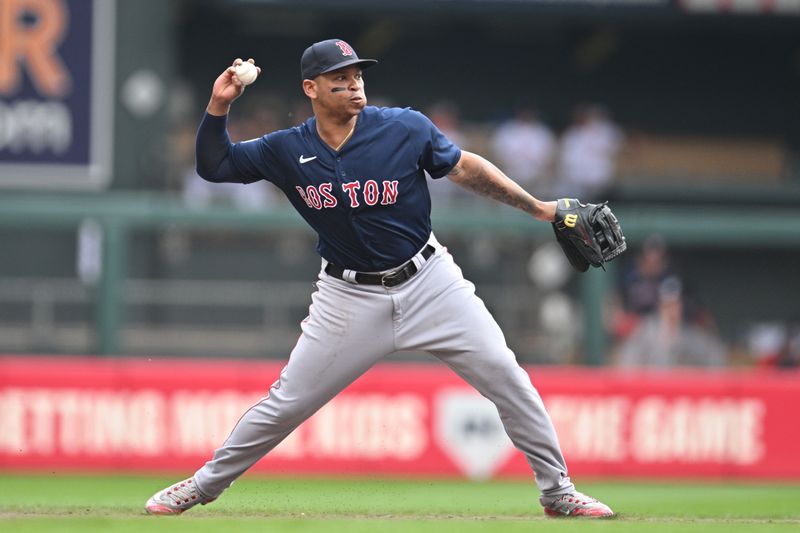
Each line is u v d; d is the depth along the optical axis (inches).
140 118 1961.1
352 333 775.7
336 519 788.0
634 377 1697.8
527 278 1904.5
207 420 1636.3
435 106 2556.6
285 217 1851.6
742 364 2075.5
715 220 1918.1
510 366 778.2
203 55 2476.6
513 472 1631.4
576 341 1892.2
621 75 2593.5
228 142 772.0
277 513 852.0
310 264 1916.8
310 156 754.8
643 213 1918.1
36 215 1804.9
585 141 2246.6
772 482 1678.2
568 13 2226.9
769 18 2277.3
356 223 757.3
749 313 2315.5
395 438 1632.6
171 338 1862.7
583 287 1866.4
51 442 1622.8
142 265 1857.8
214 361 1871.3
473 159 775.7
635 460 1686.8
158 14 1963.6
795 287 2327.8
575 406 1683.1
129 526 719.7
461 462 1630.2
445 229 1863.9
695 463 1696.6
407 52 2551.7
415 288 772.6
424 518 813.2
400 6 2194.9
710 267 2310.5
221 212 1835.6
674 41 2581.2
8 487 1391.5
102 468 1619.1
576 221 803.4
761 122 2623.0
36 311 1844.2
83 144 1915.6
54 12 1905.8
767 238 1926.7
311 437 1620.3
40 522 740.7
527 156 2218.3
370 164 751.1
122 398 1628.9
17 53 1894.7
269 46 2498.8
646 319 1905.8
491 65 2568.9
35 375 1625.2
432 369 1857.8
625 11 2234.3
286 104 2498.8
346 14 2324.1
